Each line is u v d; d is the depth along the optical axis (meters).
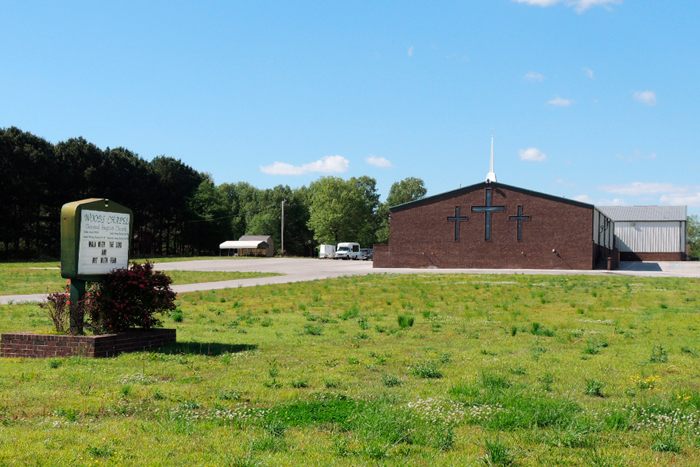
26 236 75.69
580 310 18.67
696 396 7.33
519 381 8.54
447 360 10.22
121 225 12.09
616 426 6.24
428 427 6.15
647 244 74.62
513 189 52.97
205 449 5.37
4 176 69.69
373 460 5.13
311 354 10.97
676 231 73.81
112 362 9.83
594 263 52.09
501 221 53.28
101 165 83.19
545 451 5.48
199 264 61.94
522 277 39.72
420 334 13.86
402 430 5.98
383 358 10.27
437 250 54.94
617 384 8.42
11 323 15.59
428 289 29.27
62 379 8.35
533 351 11.37
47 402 7.00
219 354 10.89
